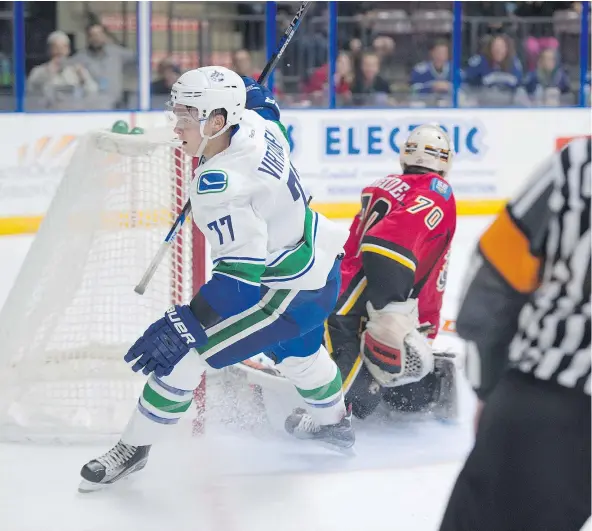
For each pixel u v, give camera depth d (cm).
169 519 447
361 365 568
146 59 1341
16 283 545
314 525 441
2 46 1285
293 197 455
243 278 429
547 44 1466
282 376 571
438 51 1424
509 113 1455
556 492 308
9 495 470
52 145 1290
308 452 534
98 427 550
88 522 442
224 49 1370
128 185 582
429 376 576
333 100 1403
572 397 304
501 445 314
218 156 441
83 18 1309
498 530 317
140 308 605
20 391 557
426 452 534
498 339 319
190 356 458
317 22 1380
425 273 561
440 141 568
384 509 457
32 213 1279
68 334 591
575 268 301
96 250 587
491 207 1462
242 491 478
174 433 554
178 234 593
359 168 1408
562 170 300
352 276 569
